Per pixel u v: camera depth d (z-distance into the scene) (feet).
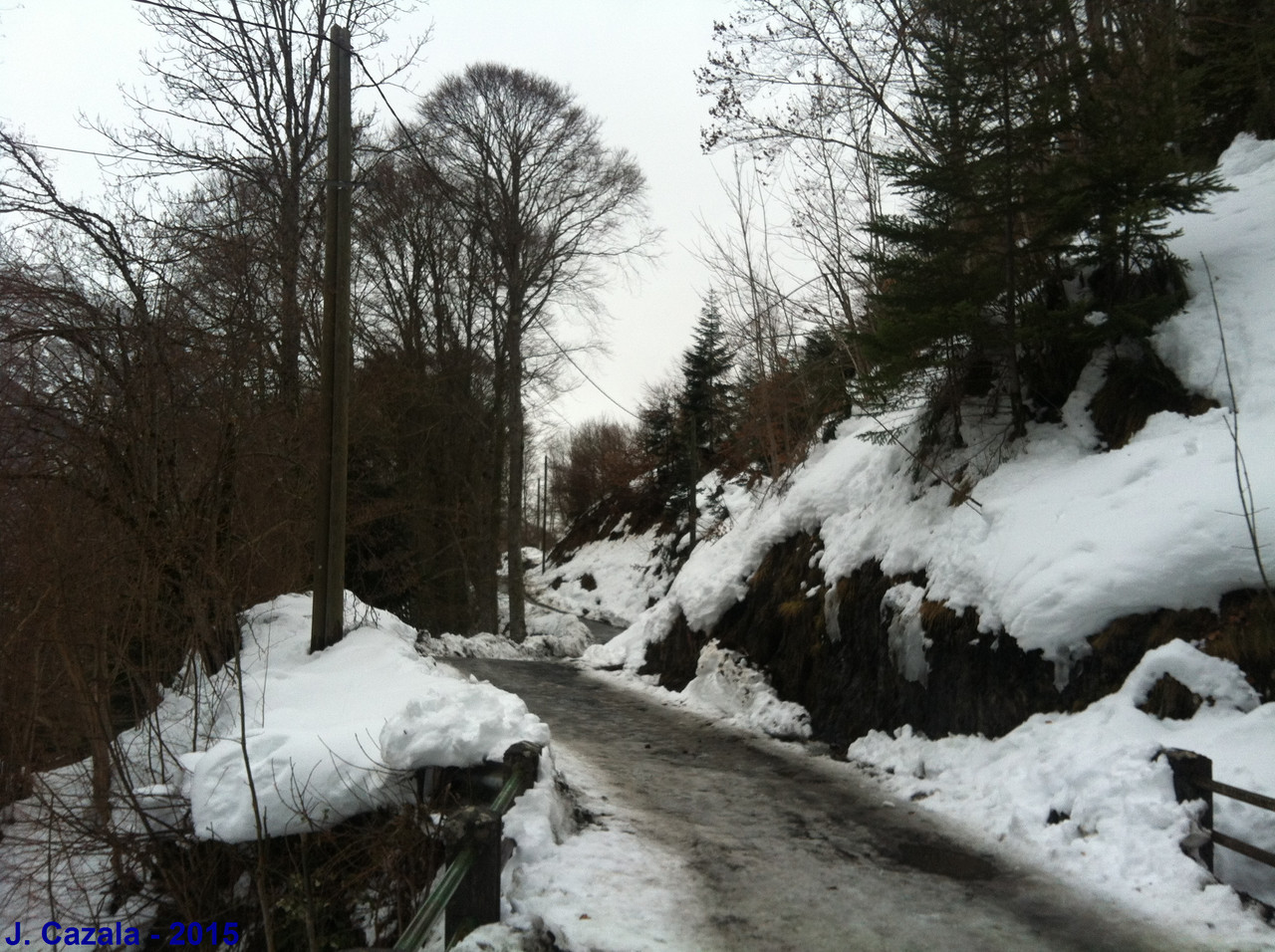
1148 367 29.86
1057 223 31.09
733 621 44.70
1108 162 30.04
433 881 18.38
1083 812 20.25
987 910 17.56
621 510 144.87
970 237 32.40
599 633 96.43
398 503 65.92
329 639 31.35
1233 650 21.39
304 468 44.16
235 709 25.94
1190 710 21.25
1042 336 31.37
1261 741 19.33
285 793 19.56
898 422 42.27
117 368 31.81
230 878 20.17
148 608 26.76
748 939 16.21
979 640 27.63
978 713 27.07
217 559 29.30
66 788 24.93
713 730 36.04
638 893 18.06
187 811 20.65
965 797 24.31
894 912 17.49
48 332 30.81
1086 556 25.54
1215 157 40.45
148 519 27.86
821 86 50.78
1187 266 30.81
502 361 87.04
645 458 140.05
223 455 32.09
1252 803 16.61
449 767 20.16
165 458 30.09
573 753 31.07
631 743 33.32
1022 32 32.35
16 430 29.68
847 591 35.83
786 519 43.93
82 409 29.81
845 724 33.17
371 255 80.28
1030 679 25.79
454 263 84.74
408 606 72.74
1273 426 25.09
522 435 85.61
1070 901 17.81
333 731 21.76
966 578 29.17
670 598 51.90
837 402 51.70
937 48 33.78
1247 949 15.28
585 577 133.49
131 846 20.65
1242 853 16.97
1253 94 38.73
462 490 82.64
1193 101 39.09
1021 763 23.66
